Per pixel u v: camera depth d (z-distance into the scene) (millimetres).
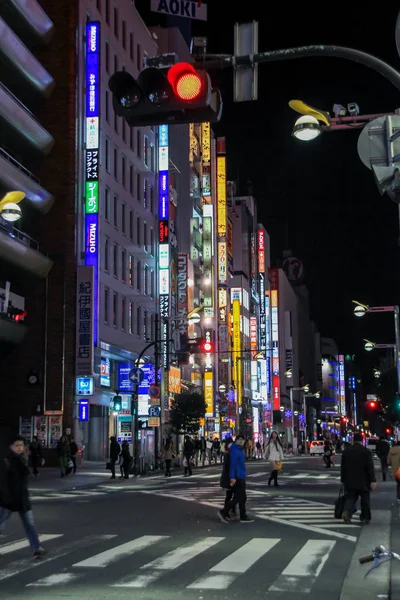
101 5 50406
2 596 8688
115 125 52188
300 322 149125
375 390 75375
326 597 8680
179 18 73312
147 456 42969
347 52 8078
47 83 44312
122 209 53406
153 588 9180
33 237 44281
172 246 61375
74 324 44000
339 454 84875
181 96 7844
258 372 102000
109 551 12148
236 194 108875
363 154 8328
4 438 41500
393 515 17578
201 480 33656
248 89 8156
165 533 14461
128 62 56031
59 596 8688
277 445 28578
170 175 64562
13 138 42000
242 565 10867
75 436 43156
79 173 45562
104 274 48438
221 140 83812
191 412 53156
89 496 23953
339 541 13398
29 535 11383
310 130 8852
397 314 37125
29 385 43094
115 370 53000
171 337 58750
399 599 8133
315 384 171750
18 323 41625
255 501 21828
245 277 96500
